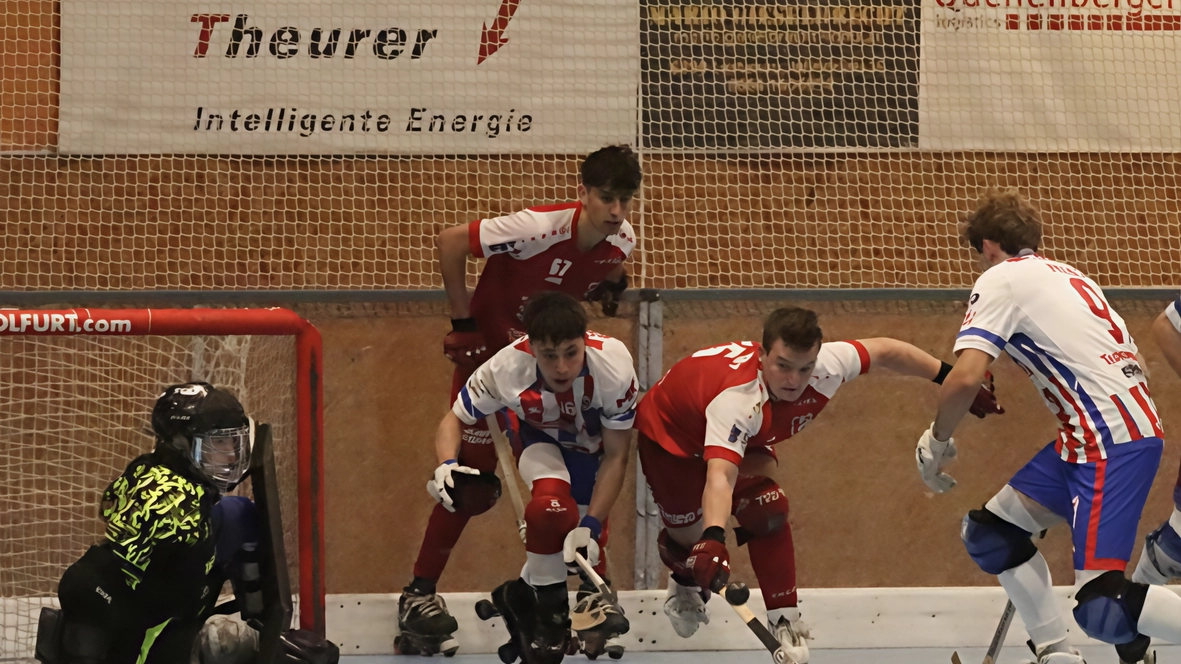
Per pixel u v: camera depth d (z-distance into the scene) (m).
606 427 11.16
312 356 11.56
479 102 15.43
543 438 11.42
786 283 15.79
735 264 15.77
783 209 15.82
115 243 15.25
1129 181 16.02
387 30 15.34
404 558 14.44
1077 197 16.00
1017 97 15.81
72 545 14.13
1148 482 9.88
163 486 8.83
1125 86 15.91
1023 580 10.80
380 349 14.54
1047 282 10.49
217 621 9.88
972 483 14.84
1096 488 9.92
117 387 14.10
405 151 15.36
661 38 15.59
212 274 15.33
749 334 14.70
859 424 14.80
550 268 12.66
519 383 11.00
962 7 15.77
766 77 15.69
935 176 15.92
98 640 8.91
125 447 14.11
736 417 10.41
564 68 15.49
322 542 11.83
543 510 10.55
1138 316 15.05
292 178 15.45
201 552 8.91
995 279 10.59
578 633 12.77
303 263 15.41
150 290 14.57
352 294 14.45
